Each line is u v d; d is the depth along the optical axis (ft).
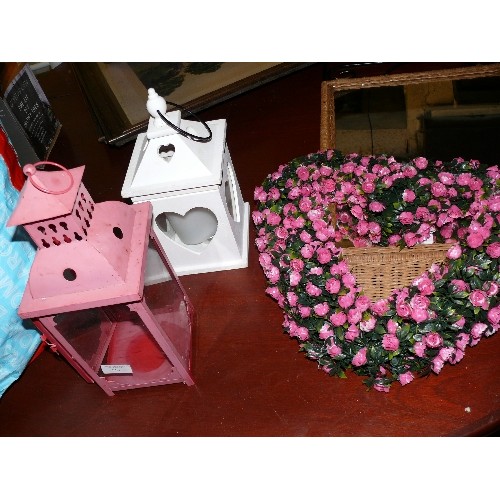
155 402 3.12
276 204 3.27
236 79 4.68
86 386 3.27
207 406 3.05
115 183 4.43
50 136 4.88
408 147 3.71
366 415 2.87
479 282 2.64
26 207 2.27
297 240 2.97
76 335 2.85
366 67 4.59
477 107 3.80
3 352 3.06
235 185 3.68
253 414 2.97
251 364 3.17
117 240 2.55
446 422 2.78
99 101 4.87
